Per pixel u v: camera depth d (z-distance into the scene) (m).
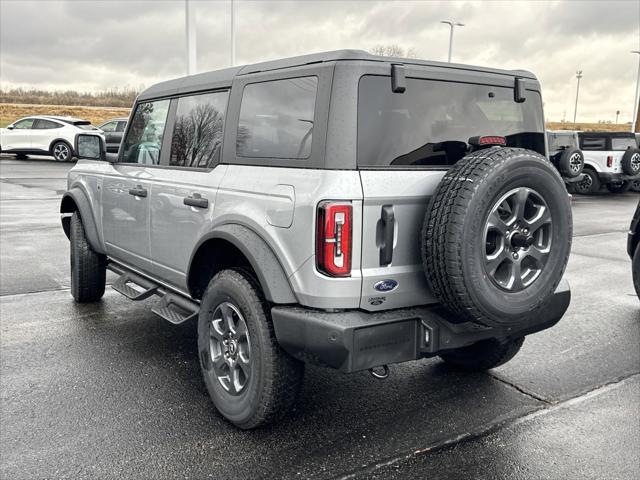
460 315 3.03
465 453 3.25
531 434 3.47
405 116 3.15
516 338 3.75
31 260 7.80
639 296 6.00
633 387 4.14
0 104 43.47
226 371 3.61
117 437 3.36
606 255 9.06
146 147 4.64
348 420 3.60
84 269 5.71
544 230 3.15
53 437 3.34
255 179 3.33
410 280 3.12
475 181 2.83
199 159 3.93
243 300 3.31
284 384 3.23
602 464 3.16
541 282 3.13
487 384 4.16
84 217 5.43
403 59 3.17
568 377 4.31
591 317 5.81
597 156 17.56
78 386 4.02
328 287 2.94
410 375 4.30
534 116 3.79
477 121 3.47
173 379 4.16
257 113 3.47
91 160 5.45
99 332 5.11
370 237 2.97
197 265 3.92
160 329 5.21
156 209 4.30
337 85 2.97
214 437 3.38
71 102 50.62
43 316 5.52
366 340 2.96
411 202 3.07
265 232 3.20
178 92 4.29
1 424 3.47
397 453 3.24
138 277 4.95
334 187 2.89
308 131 3.10
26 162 24.73
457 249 2.82
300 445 3.31
